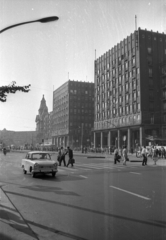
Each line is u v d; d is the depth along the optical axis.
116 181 10.91
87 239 4.16
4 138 118.56
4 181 11.19
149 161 26.00
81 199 7.23
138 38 59.59
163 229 4.56
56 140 106.69
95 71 82.56
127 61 64.38
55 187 9.44
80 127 96.19
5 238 4.10
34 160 13.38
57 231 4.55
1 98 6.43
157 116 57.56
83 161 25.75
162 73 58.59
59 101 106.81
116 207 6.21
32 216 5.54
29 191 8.63
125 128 63.16
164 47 61.09
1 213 5.64
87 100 100.12
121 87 67.06
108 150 54.91
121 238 4.17
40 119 110.38
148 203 6.61
